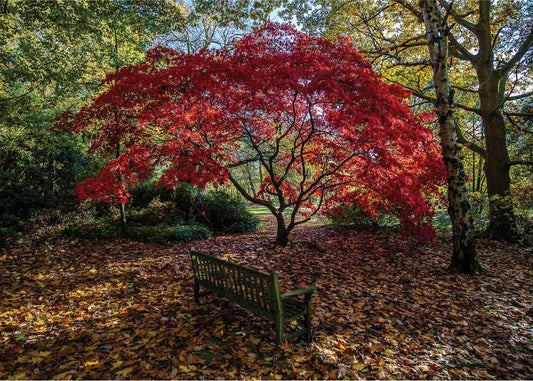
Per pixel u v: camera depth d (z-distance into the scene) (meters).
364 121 4.57
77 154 11.81
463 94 12.48
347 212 10.24
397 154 5.34
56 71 8.30
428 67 11.34
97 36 8.84
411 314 3.97
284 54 5.18
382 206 8.16
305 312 3.10
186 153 5.26
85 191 4.13
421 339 3.36
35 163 11.25
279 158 9.47
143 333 3.18
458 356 3.07
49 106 9.58
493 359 3.03
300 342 3.10
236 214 11.07
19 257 5.95
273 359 2.77
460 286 5.07
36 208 8.66
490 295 4.71
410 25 10.69
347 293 4.57
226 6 8.28
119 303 4.01
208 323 3.42
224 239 8.80
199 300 4.08
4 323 3.38
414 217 6.38
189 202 10.93
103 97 5.22
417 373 2.73
